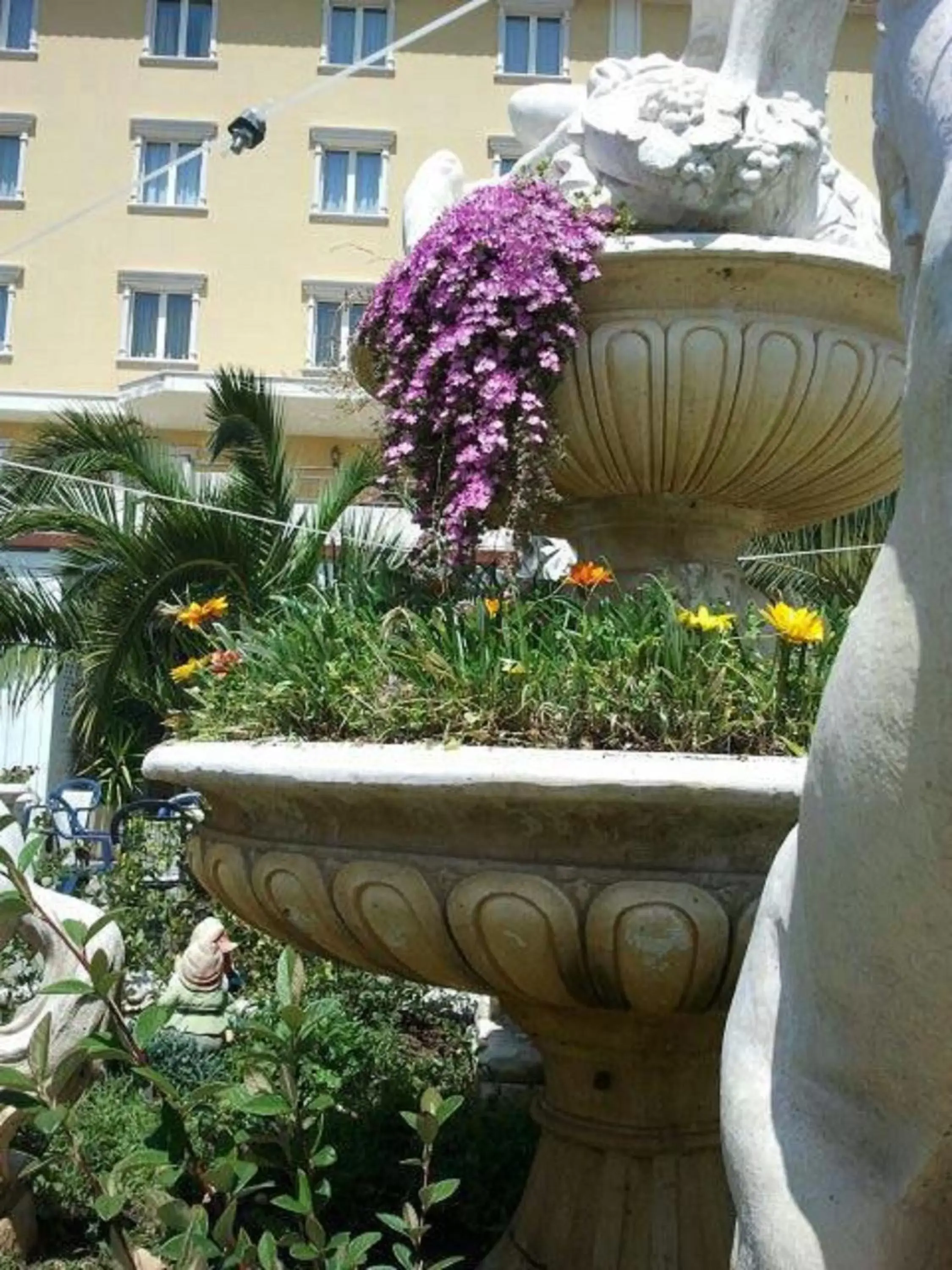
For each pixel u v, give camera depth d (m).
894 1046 0.86
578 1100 2.04
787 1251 0.94
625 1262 1.97
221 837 1.96
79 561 7.70
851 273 2.29
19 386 18.84
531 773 1.56
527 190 2.43
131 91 19.42
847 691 0.85
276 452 7.58
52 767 10.78
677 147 2.36
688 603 2.61
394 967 1.82
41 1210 2.43
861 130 17.92
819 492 2.68
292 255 19.22
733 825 1.59
